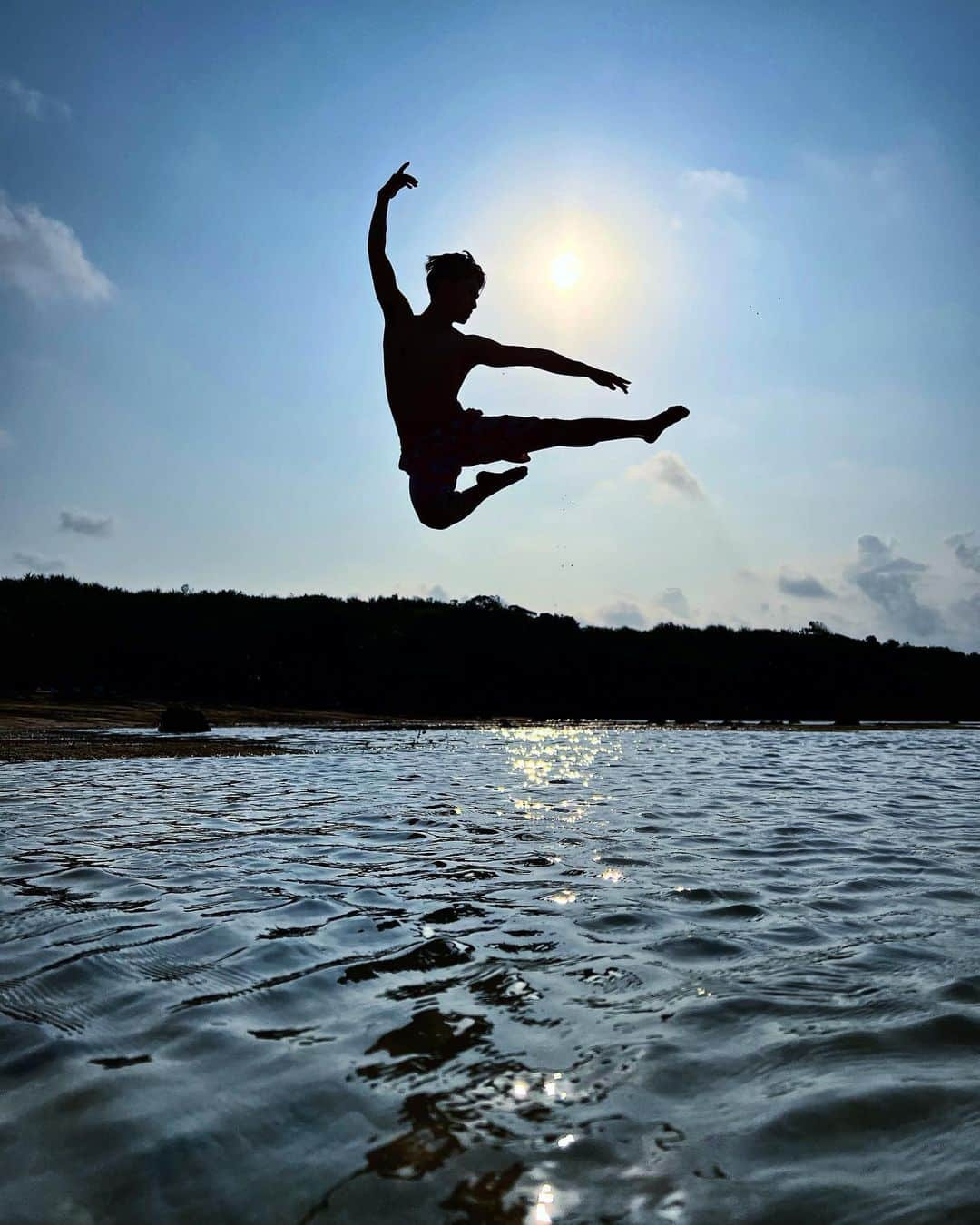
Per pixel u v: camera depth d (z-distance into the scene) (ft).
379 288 14.39
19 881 19.61
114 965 14.03
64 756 48.83
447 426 13.96
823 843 25.13
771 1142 8.80
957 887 19.65
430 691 112.78
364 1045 11.03
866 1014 12.03
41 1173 8.27
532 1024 11.71
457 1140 8.84
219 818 28.76
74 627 105.81
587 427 14.03
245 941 15.24
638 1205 7.77
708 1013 12.09
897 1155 8.52
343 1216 7.62
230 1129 9.04
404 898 18.15
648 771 47.73
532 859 22.30
